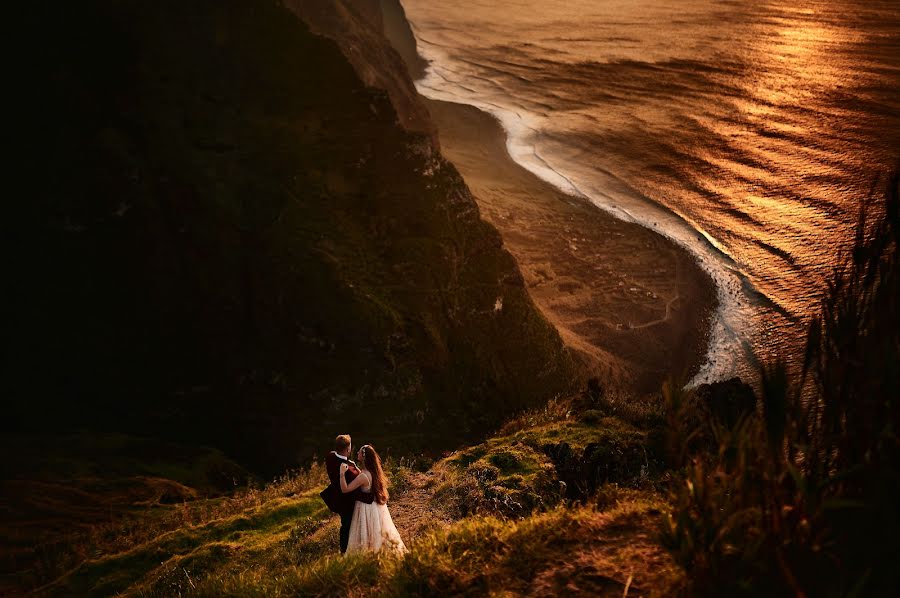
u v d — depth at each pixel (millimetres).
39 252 26547
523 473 8766
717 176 48188
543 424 10742
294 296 26594
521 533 4609
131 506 14586
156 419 24578
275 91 32469
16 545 12117
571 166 53750
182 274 26859
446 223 30500
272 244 27516
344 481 7395
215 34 33469
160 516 13367
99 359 25328
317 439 24000
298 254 27312
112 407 24578
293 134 31062
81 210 27031
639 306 34969
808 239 37750
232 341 26219
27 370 24609
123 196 27281
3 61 30156
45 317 25578
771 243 38281
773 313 32344
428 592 4406
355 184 30250
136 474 17469
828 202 41469
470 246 30578
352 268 27766
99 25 31797
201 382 25578
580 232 42906
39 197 27156
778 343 30125
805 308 32000
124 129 29219
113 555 10016
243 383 25672
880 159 46969
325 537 8797
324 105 32469
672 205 45000
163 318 26250
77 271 26438
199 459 19766
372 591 5113
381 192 30281
